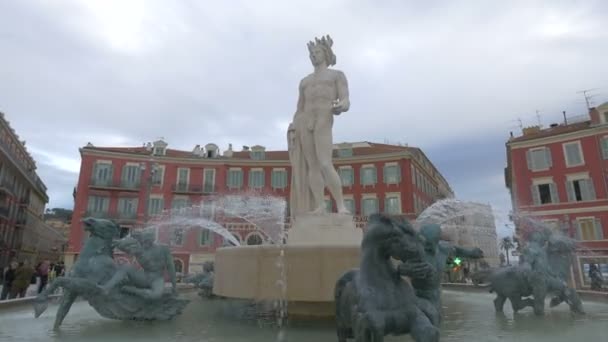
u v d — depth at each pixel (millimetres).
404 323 3289
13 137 47281
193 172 42688
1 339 4500
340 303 3932
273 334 4840
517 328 5188
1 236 43844
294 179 7934
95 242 5641
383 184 41250
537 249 6531
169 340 4492
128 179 40969
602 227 29688
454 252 5402
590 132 31328
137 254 5801
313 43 8156
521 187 33938
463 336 4672
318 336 4703
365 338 3223
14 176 46875
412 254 3326
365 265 3523
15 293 10883
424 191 45312
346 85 7816
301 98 8086
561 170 32250
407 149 42688
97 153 40688
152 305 5723
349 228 6832
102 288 5320
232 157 44250
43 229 64188
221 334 4824
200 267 35594
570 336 4629
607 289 19906
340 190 7367
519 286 6391
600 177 30406
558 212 31719
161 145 43906
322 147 7500
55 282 5113
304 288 5309
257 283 5594
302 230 6801
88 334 4820
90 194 39531
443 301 8914
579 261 27016
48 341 4410
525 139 34250
